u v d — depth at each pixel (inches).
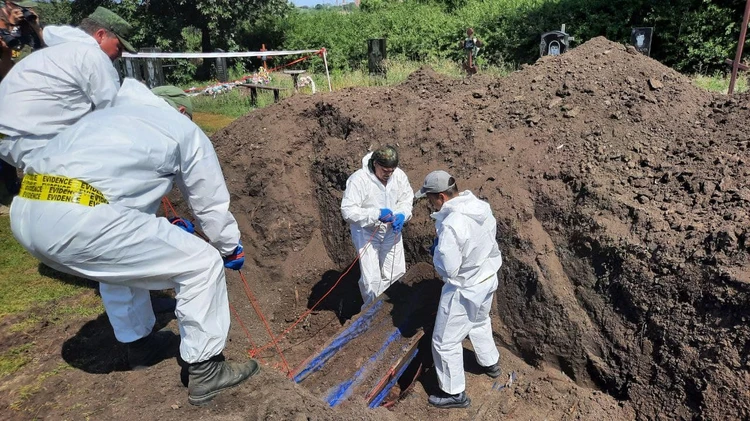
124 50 150.6
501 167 200.2
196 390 120.4
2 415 123.1
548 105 217.3
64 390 131.1
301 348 198.8
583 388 157.6
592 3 583.5
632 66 228.7
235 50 759.1
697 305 139.7
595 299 162.1
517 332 173.5
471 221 133.6
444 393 154.9
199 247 113.3
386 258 192.1
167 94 163.8
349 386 149.3
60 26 137.4
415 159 222.8
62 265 103.3
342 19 823.7
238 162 259.9
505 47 623.5
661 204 165.3
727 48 499.8
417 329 172.2
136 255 104.7
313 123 264.1
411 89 272.8
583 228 169.8
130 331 133.3
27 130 126.5
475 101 241.3
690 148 183.8
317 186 248.1
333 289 227.3
